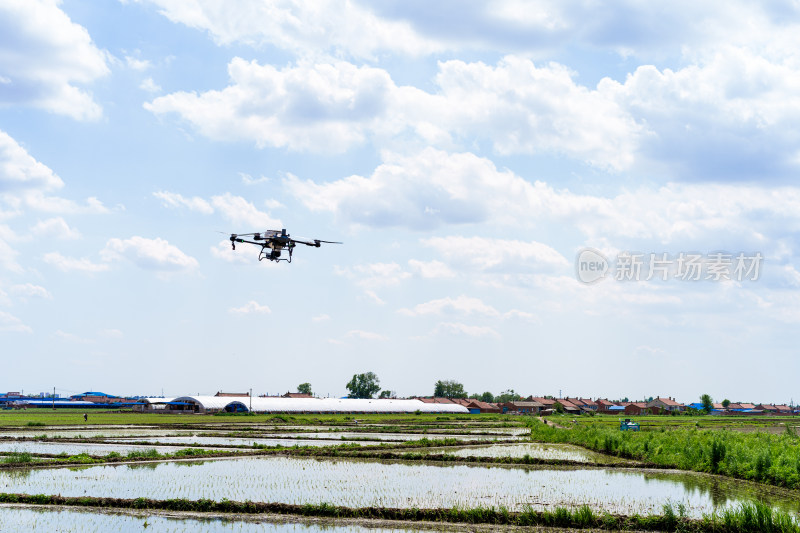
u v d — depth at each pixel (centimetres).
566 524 2531
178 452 4931
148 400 17200
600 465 4425
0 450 5234
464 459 4791
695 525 2464
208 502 2847
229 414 14588
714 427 9288
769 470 3628
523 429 9438
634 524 2508
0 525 2559
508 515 2608
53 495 3022
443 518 2645
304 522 2625
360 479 3722
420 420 12925
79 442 6041
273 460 4722
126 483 3506
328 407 17088
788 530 2288
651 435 5372
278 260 3925
